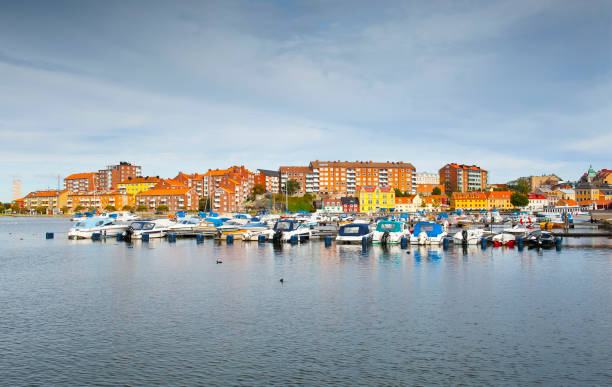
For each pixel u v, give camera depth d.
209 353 23.91
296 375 21.36
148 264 52.28
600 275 44.69
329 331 27.19
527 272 46.47
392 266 50.56
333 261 54.59
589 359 23.06
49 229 131.50
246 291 37.47
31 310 31.75
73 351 24.23
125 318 29.83
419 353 23.84
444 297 35.31
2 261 55.25
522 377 21.12
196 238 87.00
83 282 41.47
